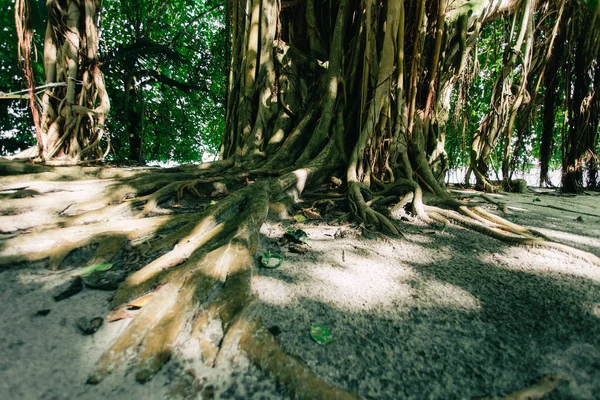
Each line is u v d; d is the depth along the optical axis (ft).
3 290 4.68
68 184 10.83
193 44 42.93
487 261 6.53
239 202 8.66
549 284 5.43
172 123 45.24
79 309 4.28
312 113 14.97
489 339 3.96
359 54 13.46
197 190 11.03
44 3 20.94
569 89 20.42
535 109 22.85
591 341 3.91
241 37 16.80
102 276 5.28
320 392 3.03
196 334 3.90
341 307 4.62
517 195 18.69
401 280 5.57
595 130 21.03
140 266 5.76
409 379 3.29
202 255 5.49
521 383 3.25
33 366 3.20
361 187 10.69
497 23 22.18
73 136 16.01
